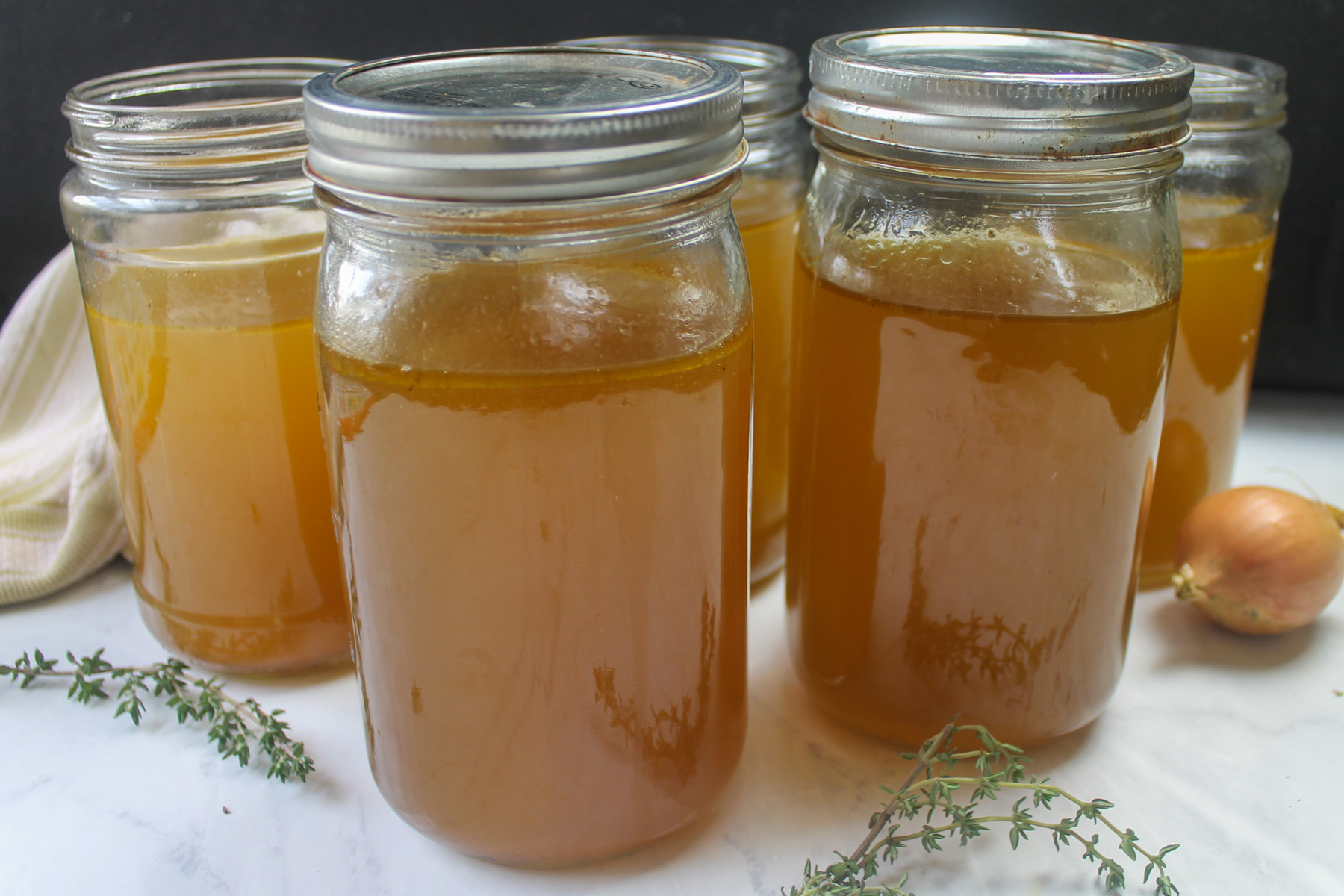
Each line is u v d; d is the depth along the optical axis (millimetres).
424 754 379
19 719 452
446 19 593
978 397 377
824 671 433
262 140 411
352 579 375
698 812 399
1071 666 409
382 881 395
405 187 321
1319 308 615
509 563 352
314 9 588
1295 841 402
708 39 526
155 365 425
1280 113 478
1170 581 516
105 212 417
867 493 402
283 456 437
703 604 375
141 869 397
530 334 337
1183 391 483
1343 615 499
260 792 425
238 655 459
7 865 398
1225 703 454
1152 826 407
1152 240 379
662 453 351
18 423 548
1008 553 391
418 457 346
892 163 372
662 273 349
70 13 586
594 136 316
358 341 346
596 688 365
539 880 394
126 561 537
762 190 456
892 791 397
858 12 581
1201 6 567
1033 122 352
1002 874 392
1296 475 559
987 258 372
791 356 437
